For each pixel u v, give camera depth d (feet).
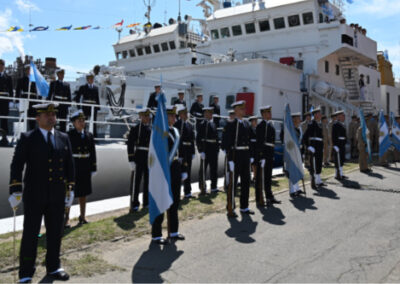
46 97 32.78
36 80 31.78
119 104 44.78
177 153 19.56
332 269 14.89
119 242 18.02
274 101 63.67
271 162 27.35
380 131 49.65
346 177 38.37
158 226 18.12
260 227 20.93
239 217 23.16
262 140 26.68
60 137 14.96
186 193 28.76
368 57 84.99
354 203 27.25
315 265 15.30
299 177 29.71
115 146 32.30
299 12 74.23
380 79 112.88
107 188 28.17
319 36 74.02
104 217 22.34
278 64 63.87
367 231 20.25
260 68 60.85
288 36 76.95
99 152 27.78
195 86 67.62
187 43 92.17
